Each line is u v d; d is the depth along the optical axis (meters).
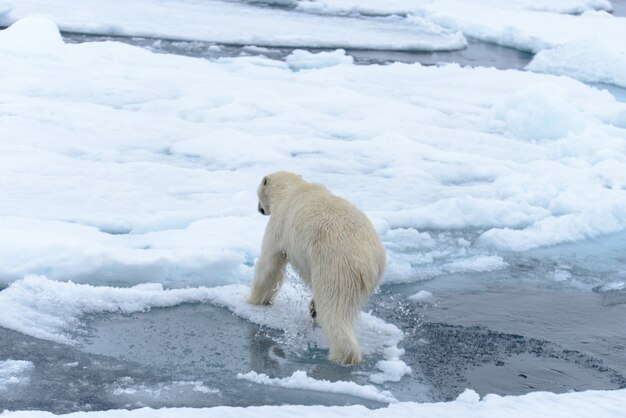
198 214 9.23
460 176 12.02
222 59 19.52
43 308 6.49
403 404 4.98
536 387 5.84
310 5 29.50
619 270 8.66
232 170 11.53
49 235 7.57
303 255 6.02
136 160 11.62
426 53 23.39
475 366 6.12
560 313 7.36
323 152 12.75
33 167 10.66
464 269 8.39
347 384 5.49
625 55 21.05
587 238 9.66
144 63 18.19
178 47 20.94
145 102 15.02
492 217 10.02
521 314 7.27
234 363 5.90
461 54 23.72
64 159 11.20
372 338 6.44
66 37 20.77
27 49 17.30
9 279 7.04
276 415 4.57
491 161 12.72
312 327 6.56
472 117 15.62
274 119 14.37
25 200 9.34
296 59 20.59
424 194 10.93
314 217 5.97
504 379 5.93
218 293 7.11
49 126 12.74
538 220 10.10
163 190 10.26
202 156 12.04
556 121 14.25
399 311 7.16
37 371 5.53
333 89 16.78
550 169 12.26
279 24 25.19
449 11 29.66
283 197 6.59
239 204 9.77
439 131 14.37
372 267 5.77
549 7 32.97
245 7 28.23
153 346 6.11
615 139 13.80
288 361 5.97
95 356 5.86
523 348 6.53
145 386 5.43
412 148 13.12
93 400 5.17
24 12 22.72
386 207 10.16
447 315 7.13
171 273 7.63
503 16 29.06
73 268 7.25
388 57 22.30
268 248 6.62
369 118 14.82
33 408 4.98
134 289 7.01
